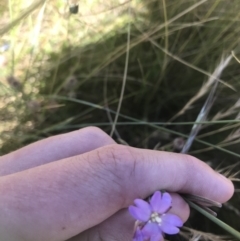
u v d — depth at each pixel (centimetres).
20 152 15
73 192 12
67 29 23
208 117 23
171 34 24
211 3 23
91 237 13
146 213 11
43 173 12
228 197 13
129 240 12
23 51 24
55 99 24
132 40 23
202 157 23
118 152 12
